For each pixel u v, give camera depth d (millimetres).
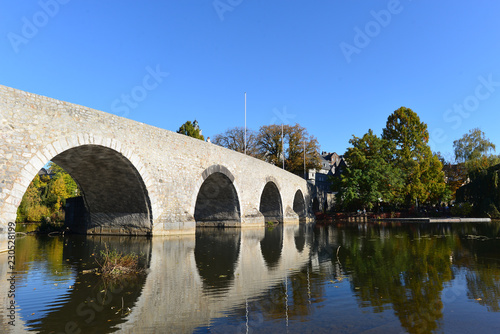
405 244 16047
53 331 5312
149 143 18922
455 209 42375
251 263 11188
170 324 5590
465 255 12391
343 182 43531
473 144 49000
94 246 15680
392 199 43656
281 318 5797
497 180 38562
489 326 5305
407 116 47125
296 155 56031
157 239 18578
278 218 39062
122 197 19797
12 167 12273
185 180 21641
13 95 12492
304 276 9102
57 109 13961
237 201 28750
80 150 16125
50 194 42625
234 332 5180
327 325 5406
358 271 9695
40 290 7727
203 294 7371
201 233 24172
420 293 7266
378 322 5520
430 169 45438
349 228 29188
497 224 31312
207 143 24125
